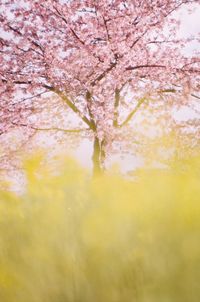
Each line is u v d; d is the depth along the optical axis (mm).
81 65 19703
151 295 1296
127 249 1463
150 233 1451
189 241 1352
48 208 1978
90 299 1416
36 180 2281
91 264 1492
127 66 20562
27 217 1992
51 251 1647
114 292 1380
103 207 1731
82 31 20766
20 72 20781
